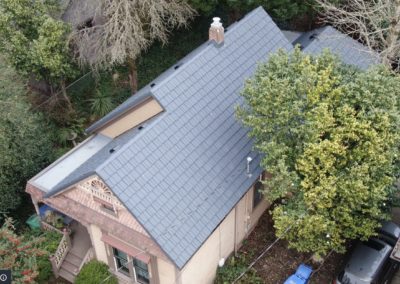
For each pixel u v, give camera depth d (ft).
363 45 85.40
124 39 81.20
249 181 62.75
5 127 70.95
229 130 64.59
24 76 87.30
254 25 74.90
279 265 68.03
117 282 66.13
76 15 89.51
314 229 56.24
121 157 53.47
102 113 94.89
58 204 63.00
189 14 96.78
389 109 52.90
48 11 85.40
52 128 90.43
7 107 71.05
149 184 54.39
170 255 52.24
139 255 58.75
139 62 104.78
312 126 51.34
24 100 80.74
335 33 84.58
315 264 67.92
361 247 65.67
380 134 52.03
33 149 76.48
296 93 54.60
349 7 101.35
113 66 96.94
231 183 61.00
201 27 109.60
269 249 70.28
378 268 62.90
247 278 65.82
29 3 81.05
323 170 52.29
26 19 81.15
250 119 55.52
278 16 94.79
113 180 51.88
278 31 77.46
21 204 80.74
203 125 62.49
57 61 82.12
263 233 73.05
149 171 55.01
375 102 52.85
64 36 84.58
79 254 70.33
